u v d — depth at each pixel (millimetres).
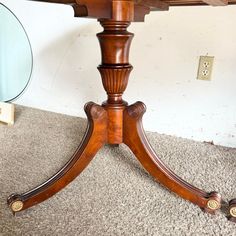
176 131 1431
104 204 862
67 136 1381
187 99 1361
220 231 750
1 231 747
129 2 703
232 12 1165
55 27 1593
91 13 634
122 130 835
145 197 897
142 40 1372
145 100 1459
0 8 1705
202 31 1238
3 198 886
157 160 853
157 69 1386
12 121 1521
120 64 783
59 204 861
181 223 780
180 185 836
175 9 1261
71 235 736
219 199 809
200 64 1282
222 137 1333
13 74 1806
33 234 738
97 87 1584
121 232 747
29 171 1055
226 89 1264
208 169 1081
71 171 841
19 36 1709
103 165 1104
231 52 1209
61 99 1708
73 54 1591
